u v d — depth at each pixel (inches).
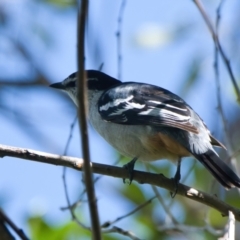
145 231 490.6
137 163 530.3
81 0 270.8
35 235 453.7
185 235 460.8
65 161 374.0
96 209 279.0
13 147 371.9
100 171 403.2
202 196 400.2
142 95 467.2
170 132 424.8
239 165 489.4
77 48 275.7
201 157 410.3
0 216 252.1
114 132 459.2
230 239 329.1
